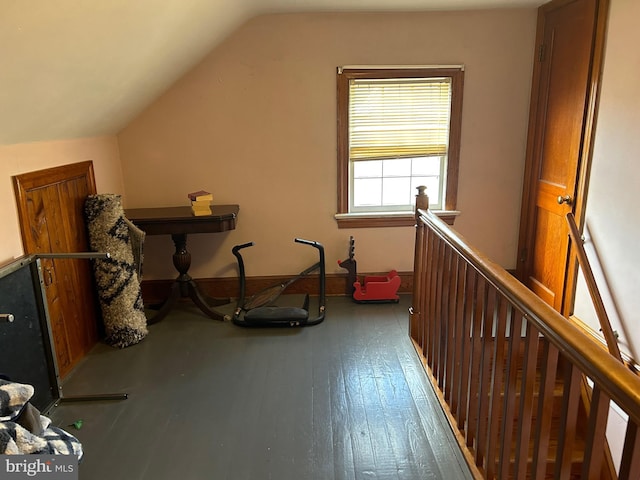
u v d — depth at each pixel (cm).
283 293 381
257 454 202
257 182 358
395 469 192
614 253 269
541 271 348
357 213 368
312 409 232
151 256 366
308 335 311
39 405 227
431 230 256
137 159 348
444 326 233
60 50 169
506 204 371
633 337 257
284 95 342
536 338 140
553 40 321
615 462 278
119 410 234
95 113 266
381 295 359
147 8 188
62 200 262
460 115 352
